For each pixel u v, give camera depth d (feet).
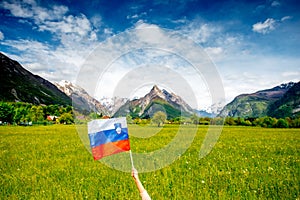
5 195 26.17
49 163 42.75
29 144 71.05
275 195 25.34
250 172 34.55
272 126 203.31
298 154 51.21
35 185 29.55
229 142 72.69
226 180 30.42
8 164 41.93
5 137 93.97
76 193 26.03
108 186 28.96
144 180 31.30
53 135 103.04
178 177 32.27
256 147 61.87
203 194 25.53
